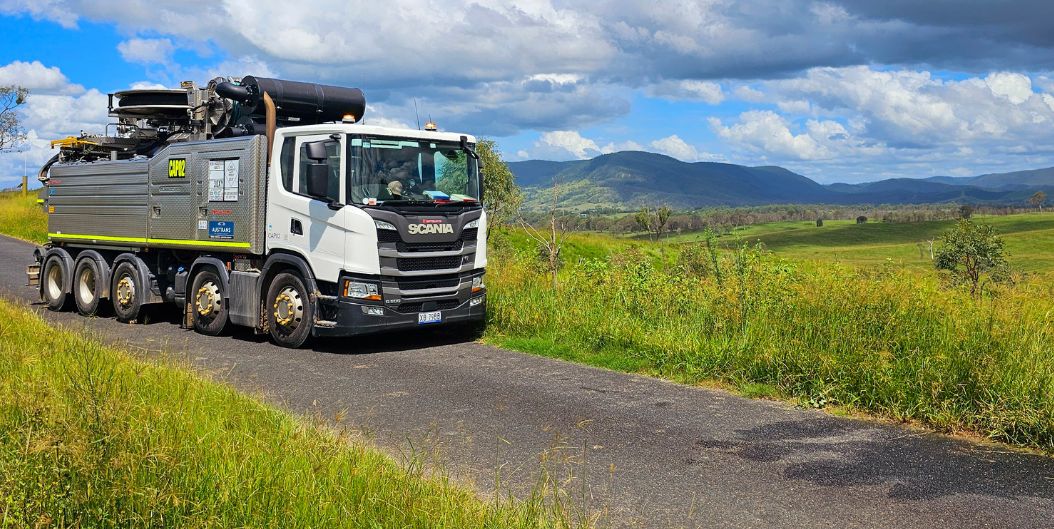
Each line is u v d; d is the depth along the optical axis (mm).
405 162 11055
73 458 4012
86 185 14711
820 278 9656
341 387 8461
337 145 10688
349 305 10633
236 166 11797
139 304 13516
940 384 6945
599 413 7312
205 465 4578
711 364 8836
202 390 6703
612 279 12180
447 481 4770
